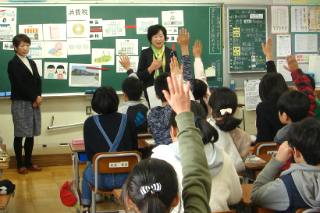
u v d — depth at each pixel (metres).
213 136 1.41
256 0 4.99
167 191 0.76
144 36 4.69
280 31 5.05
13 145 4.37
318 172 1.35
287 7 5.04
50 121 4.60
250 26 4.96
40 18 4.44
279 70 5.07
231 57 4.95
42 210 2.99
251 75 5.04
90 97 4.64
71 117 4.65
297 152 1.39
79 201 2.55
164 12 4.72
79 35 4.54
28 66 4.12
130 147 2.41
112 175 2.32
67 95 4.55
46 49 4.48
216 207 1.40
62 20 4.49
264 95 2.49
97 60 4.61
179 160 1.31
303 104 1.88
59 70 4.52
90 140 2.37
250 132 5.09
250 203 1.55
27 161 4.24
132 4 4.63
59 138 4.64
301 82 2.57
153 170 0.78
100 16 4.58
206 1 4.84
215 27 4.87
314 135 1.33
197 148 0.91
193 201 0.85
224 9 4.87
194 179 0.88
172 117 1.39
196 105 1.52
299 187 1.34
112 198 3.35
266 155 2.31
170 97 0.93
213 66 4.91
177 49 4.77
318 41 5.12
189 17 4.79
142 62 3.83
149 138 3.04
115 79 4.68
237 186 1.51
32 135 4.11
